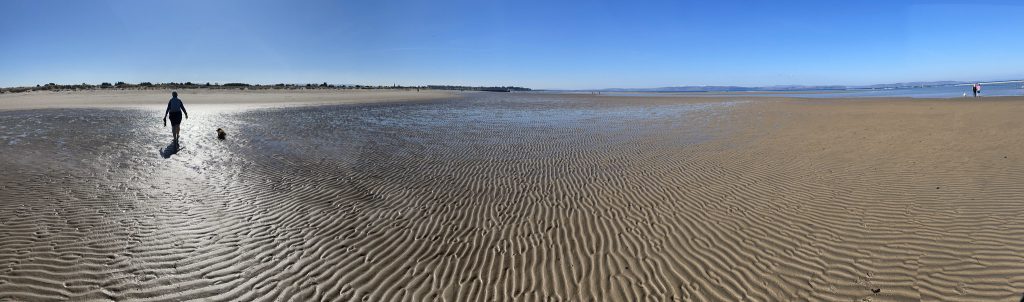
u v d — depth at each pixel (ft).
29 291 16.16
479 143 51.72
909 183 28.81
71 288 16.48
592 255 19.81
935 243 19.47
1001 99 125.49
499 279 17.90
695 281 17.46
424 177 34.01
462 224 23.71
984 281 16.30
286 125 73.00
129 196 27.61
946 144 42.55
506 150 46.39
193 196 27.94
